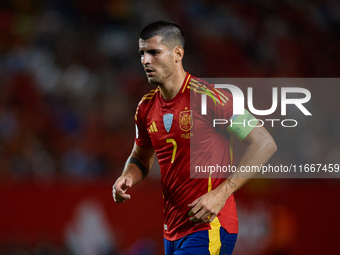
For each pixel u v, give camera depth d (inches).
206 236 447.8
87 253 986.7
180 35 447.5
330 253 979.9
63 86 1520.7
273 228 978.1
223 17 1835.6
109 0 1808.6
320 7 1971.0
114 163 1341.0
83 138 1378.0
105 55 1663.4
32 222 998.4
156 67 437.7
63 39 1691.7
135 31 1756.9
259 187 1002.1
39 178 1026.1
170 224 470.3
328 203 997.2
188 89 447.8
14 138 1333.7
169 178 459.2
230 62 1722.4
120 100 1501.0
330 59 1834.4
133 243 996.6
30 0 1760.6
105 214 1007.0
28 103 1445.6
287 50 1806.1
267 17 1882.4
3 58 1593.3
